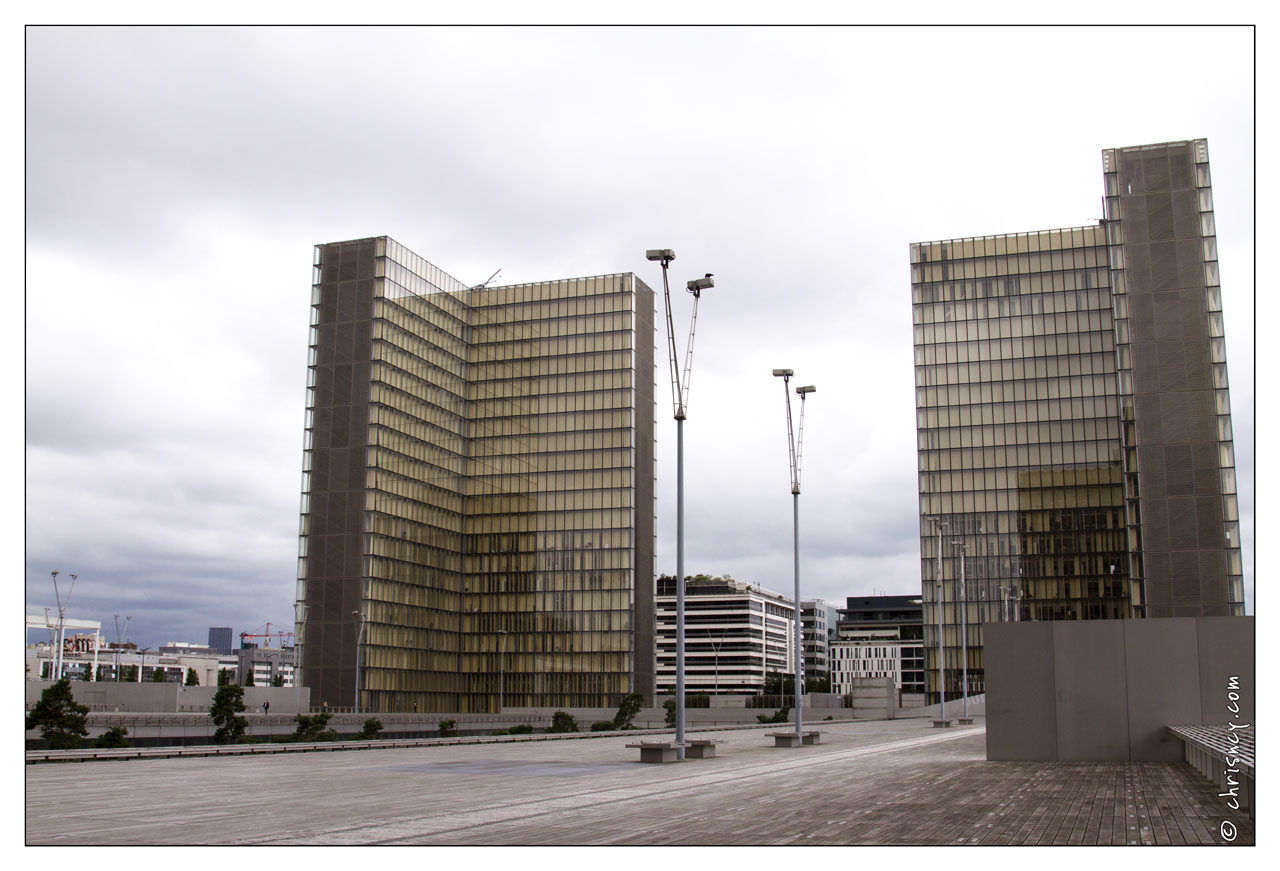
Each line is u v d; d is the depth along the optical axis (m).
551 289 139.25
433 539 130.50
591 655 128.75
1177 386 116.12
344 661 116.50
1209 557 112.50
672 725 90.31
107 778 25.70
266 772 28.14
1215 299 116.69
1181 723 29.39
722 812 18.16
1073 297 135.00
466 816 17.67
